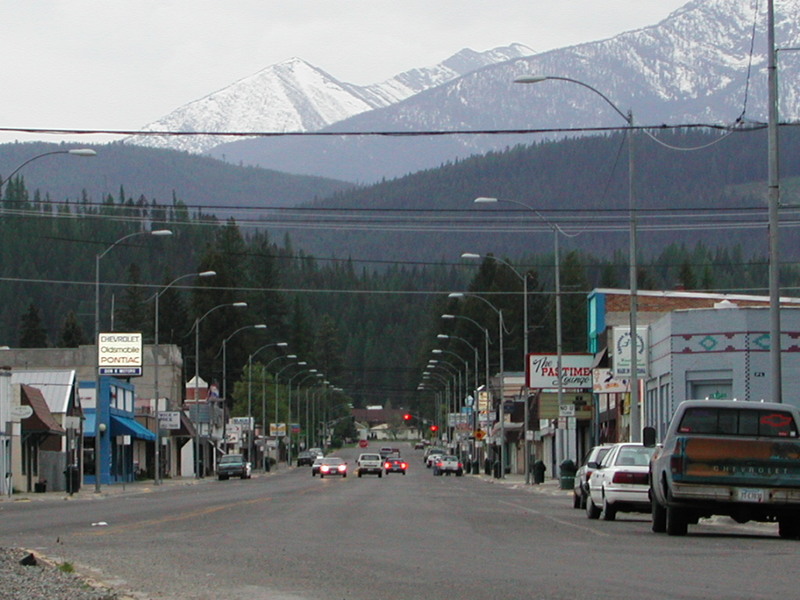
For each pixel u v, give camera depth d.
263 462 183.50
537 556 29.00
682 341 77.69
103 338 119.06
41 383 107.00
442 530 39.38
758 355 74.56
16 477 92.50
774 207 44.53
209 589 22.38
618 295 113.19
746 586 22.28
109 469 121.56
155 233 85.25
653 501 38.25
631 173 61.44
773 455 34.28
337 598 20.80
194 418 162.25
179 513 51.75
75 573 25.20
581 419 114.25
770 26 44.94
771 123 44.88
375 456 150.12
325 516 48.53
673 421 36.28
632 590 21.67
